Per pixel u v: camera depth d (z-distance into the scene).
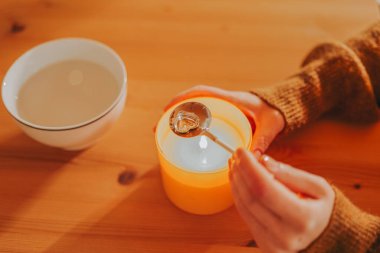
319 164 0.48
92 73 0.51
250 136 0.41
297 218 0.35
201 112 0.43
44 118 0.46
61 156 0.48
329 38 0.60
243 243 0.42
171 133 0.46
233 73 0.56
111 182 0.47
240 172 0.36
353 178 0.47
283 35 0.60
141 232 0.43
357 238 0.38
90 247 0.42
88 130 0.44
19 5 0.65
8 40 0.60
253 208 0.36
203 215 0.44
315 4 0.64
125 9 0.64
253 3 0.64
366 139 0.50
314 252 0.37
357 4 0.64
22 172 0.47
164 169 0.42
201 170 0.43
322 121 0.52
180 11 0.63
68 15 0.63
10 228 0.43
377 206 0.45
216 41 0.59
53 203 0.45
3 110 0.52
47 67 0.51
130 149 0.49
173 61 0.57
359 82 0.51
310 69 0.52
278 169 0.39
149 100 0.53
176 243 0.42
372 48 0.53
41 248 0.42
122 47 0.59
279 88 0.50
